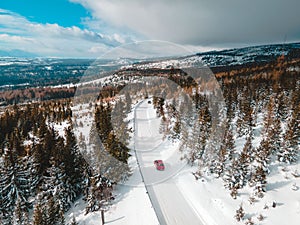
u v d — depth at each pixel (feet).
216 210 66.13
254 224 61.16
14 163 82.28
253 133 111.55
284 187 72.74
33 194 86.38
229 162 87.81
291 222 60.08
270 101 131.85
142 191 71.05
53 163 79.25
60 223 65.16
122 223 62.54
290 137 83.97
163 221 61.57
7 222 74.69
